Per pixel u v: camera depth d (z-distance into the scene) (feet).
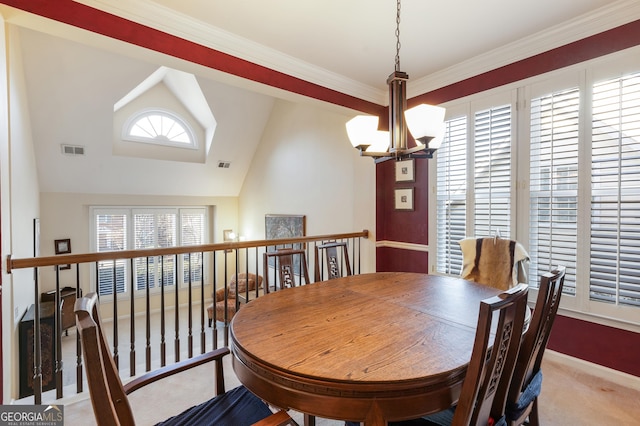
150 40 7.26
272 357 3.62
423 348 3.82
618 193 7.11
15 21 6.14
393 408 3.20
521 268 7.73
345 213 14.42
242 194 23.50
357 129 5.96
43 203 17.07
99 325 3.02
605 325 7.42
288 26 7.93
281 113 18.84
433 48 9.00
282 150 18.84
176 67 8.04
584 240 7.64
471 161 9.91
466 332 4.27
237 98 17.93
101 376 2.42
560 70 8.03
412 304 5.47
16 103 9.24
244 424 3.90
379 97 12.30
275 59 9.28
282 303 5.56
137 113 18.48
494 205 9.34
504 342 3.33
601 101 7.37
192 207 22.76
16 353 9.10
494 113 9.37
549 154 8.24
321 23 7.79
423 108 5.20
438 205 10.94
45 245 17.15
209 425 3.87
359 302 5.59
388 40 8.57
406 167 12.03
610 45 7.25
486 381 3.24
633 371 7.04
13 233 8.20
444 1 6.88
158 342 15.71
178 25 7.53
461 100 10.16
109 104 14.94
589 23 7.47
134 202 20.07
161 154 19.47
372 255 12.66
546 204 8.30
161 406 6.50
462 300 5.69
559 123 8.07
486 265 8.09
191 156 20.52
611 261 7.25
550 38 8.13
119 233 19.79
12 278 6.86
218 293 18.88
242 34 8.29
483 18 7.53
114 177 18.42
